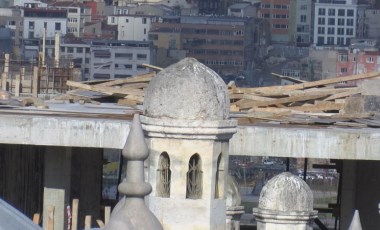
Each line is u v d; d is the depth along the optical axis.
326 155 50.69
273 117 54.50
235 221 37.59
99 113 53.56
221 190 28.94
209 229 28.67
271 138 50.56
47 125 50.16
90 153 54.66
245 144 50.56
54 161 52.81
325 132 50.62
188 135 28.59
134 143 23.30
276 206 36.09
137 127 23.48
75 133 50.09
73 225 51.34
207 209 28.64
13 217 22.77
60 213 52.84
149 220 22.75
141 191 22.89
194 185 28.70
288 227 36.12
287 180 36.28
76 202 51.50
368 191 54.91
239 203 37.66
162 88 28.92
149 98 29.03
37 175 55.69
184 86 28.83
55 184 52.81
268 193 36.22
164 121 28.59
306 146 50.69
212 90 28.92
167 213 28.58
